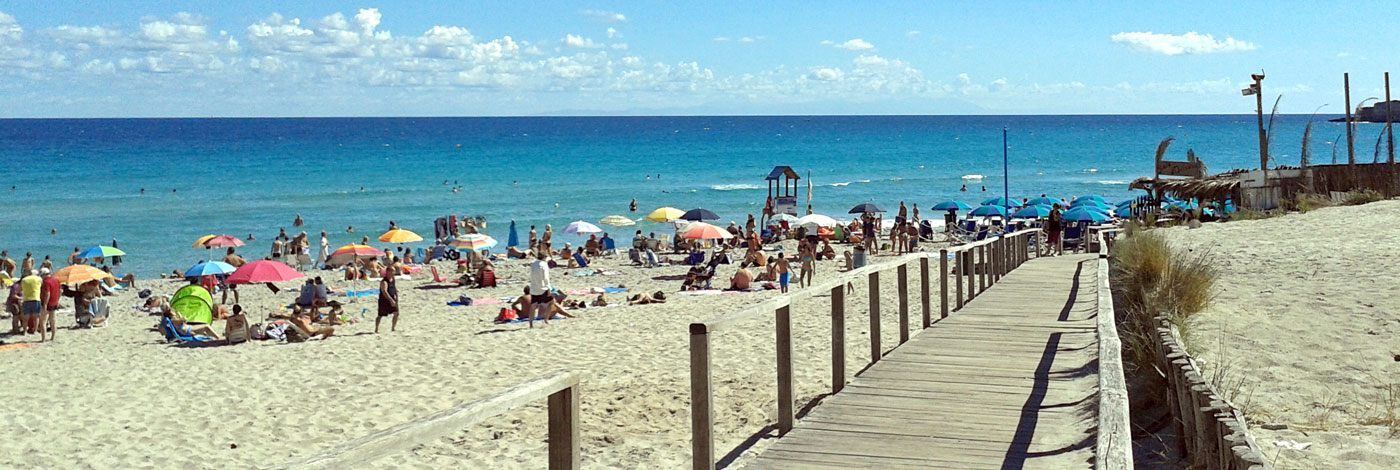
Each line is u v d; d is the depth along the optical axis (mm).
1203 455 5609
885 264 8672
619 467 7648
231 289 23734
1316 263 13805
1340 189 28953
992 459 5660
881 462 5648
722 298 20484
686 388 10195
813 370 10617
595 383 10656
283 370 12617
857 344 12375
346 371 12344
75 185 61938
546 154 102375
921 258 10211
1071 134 176625
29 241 38031
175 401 10914
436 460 8055
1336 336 9047
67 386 11984
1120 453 3814
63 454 8898
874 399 7086
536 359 12727
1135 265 12094
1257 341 9055
